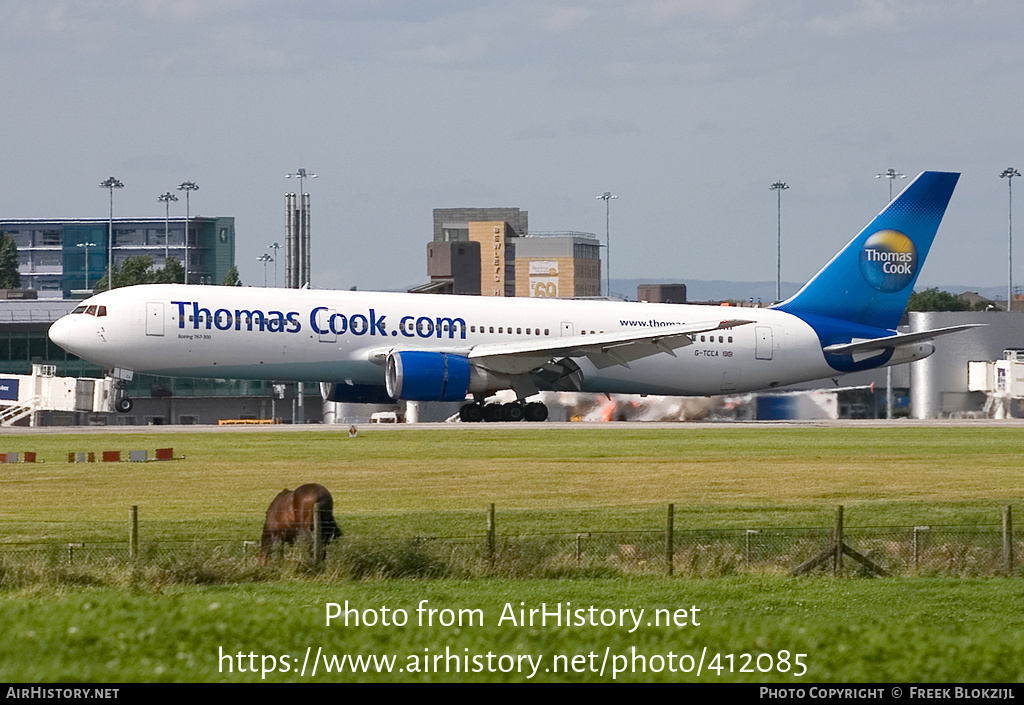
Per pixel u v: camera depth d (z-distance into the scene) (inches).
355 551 3917.3
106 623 2866.6
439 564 3927.2
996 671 2625.5
